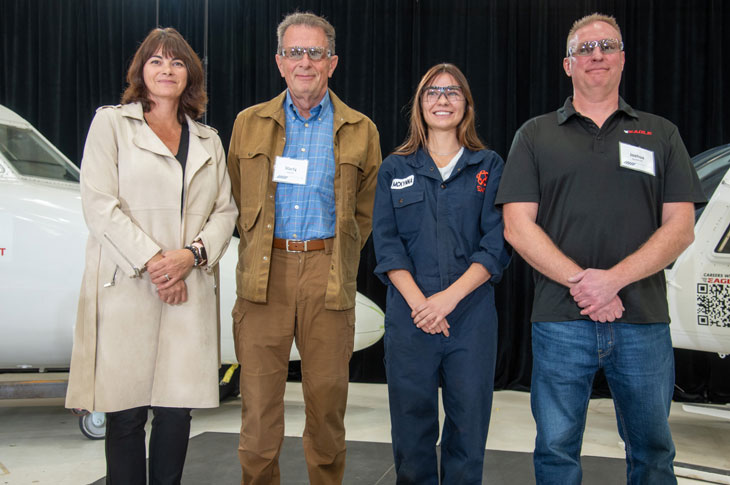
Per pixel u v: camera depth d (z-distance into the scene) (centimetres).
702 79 458
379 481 242
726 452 307
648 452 167
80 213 301
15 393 286
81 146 510
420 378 174
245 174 193
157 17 510
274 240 191
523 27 483
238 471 252
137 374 170
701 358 446
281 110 196
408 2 493
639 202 165
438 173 181
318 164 194
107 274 171
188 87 188
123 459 172
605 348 164
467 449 172
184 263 171
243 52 514
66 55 509
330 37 197
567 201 168
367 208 212
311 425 195
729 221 296
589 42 169
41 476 252
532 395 175
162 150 175
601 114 174
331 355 192
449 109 182
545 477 166
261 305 190
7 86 509
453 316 175
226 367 404
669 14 464
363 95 497
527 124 180
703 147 460
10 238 285
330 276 189
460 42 488
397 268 175
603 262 165
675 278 311
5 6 509
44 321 292
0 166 295
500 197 173
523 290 474
